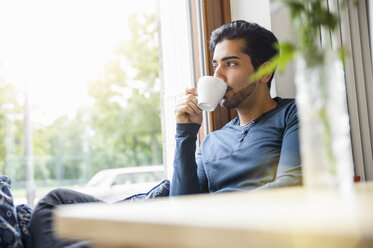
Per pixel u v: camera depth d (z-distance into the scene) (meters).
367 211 0.44
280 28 2.04
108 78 14.53
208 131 2.15
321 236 0.37
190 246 0.44
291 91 2.04
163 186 1.75
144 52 14.37
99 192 5.30
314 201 0.53
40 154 14.05
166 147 2.50
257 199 0.60
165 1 2.47
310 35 0.67
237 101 1.65
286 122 1.54
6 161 6.95
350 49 1.88
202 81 1.57
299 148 1.39
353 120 1.88
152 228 0.48
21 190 6.73
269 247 0.39
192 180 1.58
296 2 0.69
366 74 1.92
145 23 14.06
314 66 0.61
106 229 0.53
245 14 2.14
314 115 0.61
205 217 0.47
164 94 2.48
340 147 0.61
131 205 0.61
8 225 1.41
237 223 0.42
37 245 1.41
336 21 0.70
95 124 15.05
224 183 1.62
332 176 0.61
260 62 1.65
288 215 0.44
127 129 15.25
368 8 1.91
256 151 1.55
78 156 14.66
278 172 1.39
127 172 6.27
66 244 1.34
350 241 0.35
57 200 1.52
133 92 14.79
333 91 0.61
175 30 2.39
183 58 2.34
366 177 1.89
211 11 2.19
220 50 1.67
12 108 10.53
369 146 1.90
